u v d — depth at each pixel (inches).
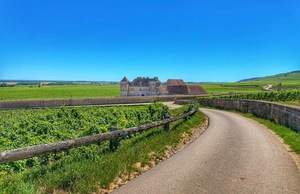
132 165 381.1
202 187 308.5
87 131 578.9
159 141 521.7
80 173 315.3
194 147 528.4
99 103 2144.4
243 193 291.1
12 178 290.8
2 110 1620.3
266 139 619.2
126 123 790.5
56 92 4995.1
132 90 4350.4
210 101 2122.3
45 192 270.2
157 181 328.8
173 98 2709.2
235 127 844.0
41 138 587.8
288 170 372.5
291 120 724.0
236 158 439.2
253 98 1878.7
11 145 533.0
